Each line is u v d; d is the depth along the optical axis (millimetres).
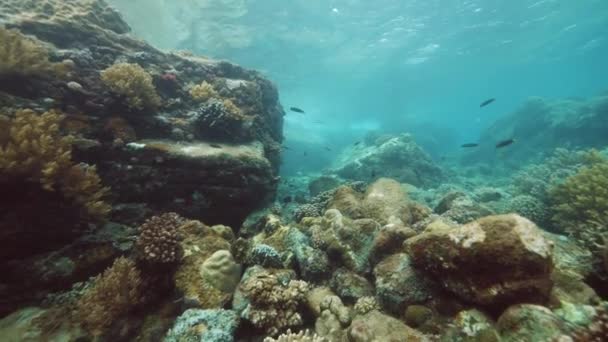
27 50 1341
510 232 717
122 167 1386
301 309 1030
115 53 1880
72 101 1415
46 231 1113
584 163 2484
